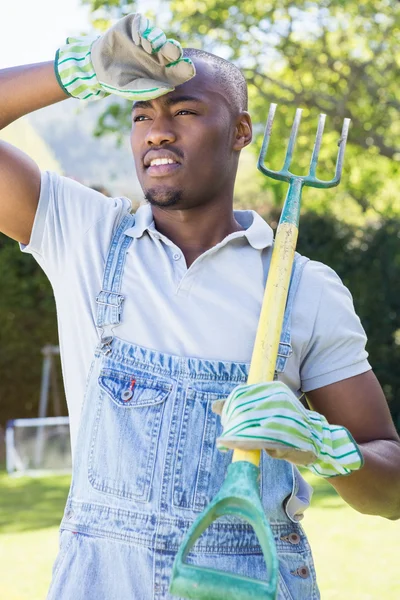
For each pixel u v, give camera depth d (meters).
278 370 2.01
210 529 1.90
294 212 2.02
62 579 1.91
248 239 2.09
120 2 12.55
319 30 12.44
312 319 2.06
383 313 12.23
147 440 1.93
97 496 1.93
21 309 11.98
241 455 1.64
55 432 10.26
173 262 2.07
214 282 2.05
